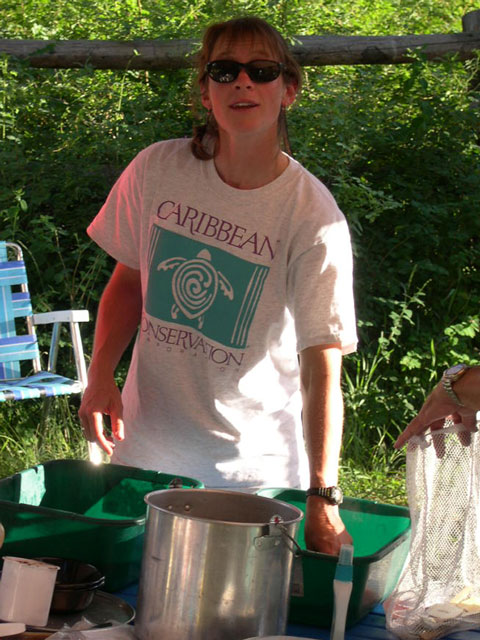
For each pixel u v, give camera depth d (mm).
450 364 5062
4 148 5258
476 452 1534
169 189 1966
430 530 1541
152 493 1358
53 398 4758
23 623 1311
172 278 1956
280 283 1909
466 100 5711
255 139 1835
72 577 1422
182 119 5652
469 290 5484
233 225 1907
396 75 5988
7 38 6359
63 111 5617
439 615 1443
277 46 1799
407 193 5402
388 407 4832
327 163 5324
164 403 1991
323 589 1415
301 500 1719
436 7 7766
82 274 5027
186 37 5918
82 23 6414
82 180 5230
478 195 5328
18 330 5211
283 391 2008
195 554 1235
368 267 5211
